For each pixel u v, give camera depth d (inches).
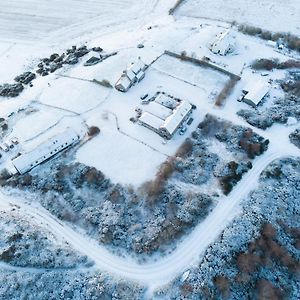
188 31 5002.5
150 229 2893.7
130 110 3833.7
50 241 2856.8
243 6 5674.2
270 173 3272.6
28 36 5177.2
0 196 3201.3
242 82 4173.2
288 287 2709.2
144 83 4131.4
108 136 3580.2
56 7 5659.5
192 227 2908.5
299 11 5546.3
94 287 2588.6
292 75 4308.6
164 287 2593.5
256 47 4758.9
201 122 3713.1
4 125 3757.4
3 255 2714.1
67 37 5147.6
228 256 2738.7
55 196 3149.6
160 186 3144.7
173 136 3587.6
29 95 4121.6
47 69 4530.0
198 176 3250.5
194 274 2650.1
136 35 5032.0
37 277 2628.0
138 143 3518.7
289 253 2827.3
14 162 3280.0
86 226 2955.2
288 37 4904.0
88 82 4165.8
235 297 2603.3
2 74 4569.4
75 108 3887.8
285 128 3673.7
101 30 5251.0
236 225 2908.5
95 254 2795.3
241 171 3277.6
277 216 2987.2
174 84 4111.7
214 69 4311.0
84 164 3339.1
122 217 2982.3
